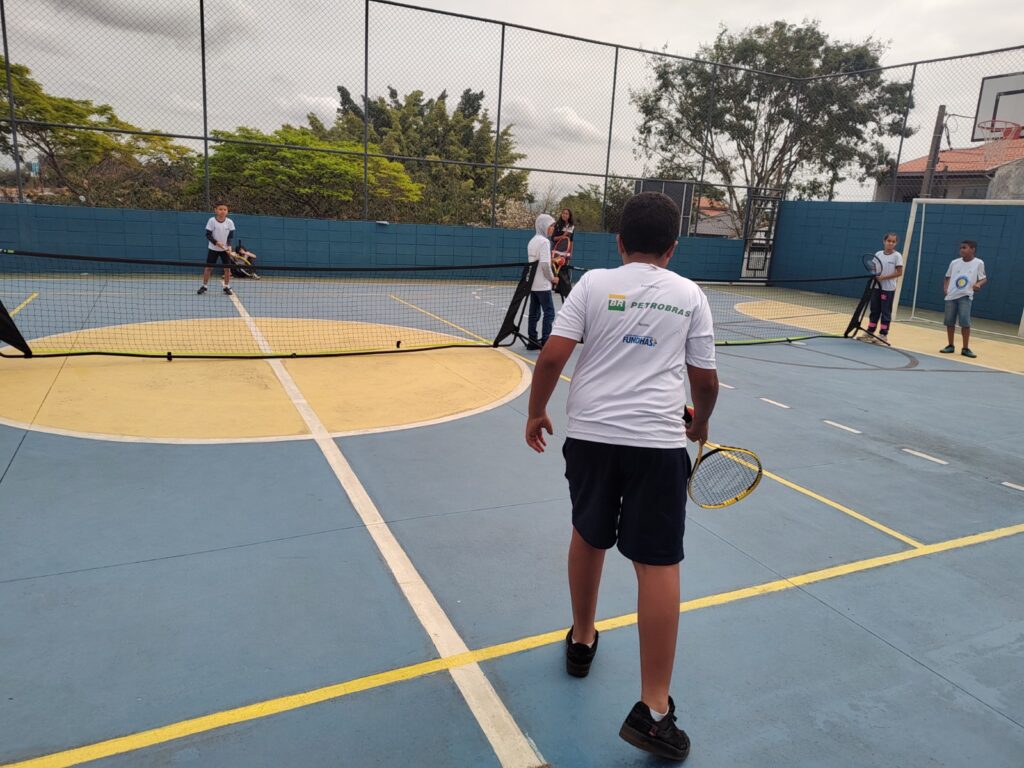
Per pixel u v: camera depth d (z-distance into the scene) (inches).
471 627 117.8
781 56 946.7
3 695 95.7
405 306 507.5
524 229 708.7
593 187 747.4
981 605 134.9
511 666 108.4
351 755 88.7
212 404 234.8
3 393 232.1
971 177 725.3
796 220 763.4
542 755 90.8
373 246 659.4
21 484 163.6
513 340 367.9
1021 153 591.2
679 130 844.6
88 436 197.3
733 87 844.6
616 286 89.0
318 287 584.7
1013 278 560.7
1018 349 437.7
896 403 290.2
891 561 151.2
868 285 432.5
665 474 86.7
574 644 104.8
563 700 101.5
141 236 581.0
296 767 86.3
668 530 87.5
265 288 556.1
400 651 110.3
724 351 389.1
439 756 89.5
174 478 172.7
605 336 88.7
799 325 506.9
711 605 129.7
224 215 484.1
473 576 134.3
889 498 187.6
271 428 214.4
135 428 206.7
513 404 255.8
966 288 394.0
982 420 270.2
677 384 89.2
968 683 110.6
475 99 810.8
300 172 773.3
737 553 151.0
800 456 217.6
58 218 556.1
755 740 95.7
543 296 350.3
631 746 93.4
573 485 94.0
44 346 303.9
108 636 109.8
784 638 120.3
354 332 388.5
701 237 799.7
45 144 647.8
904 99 709.3
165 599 120.8
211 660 105.4
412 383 278.2
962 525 172.6
